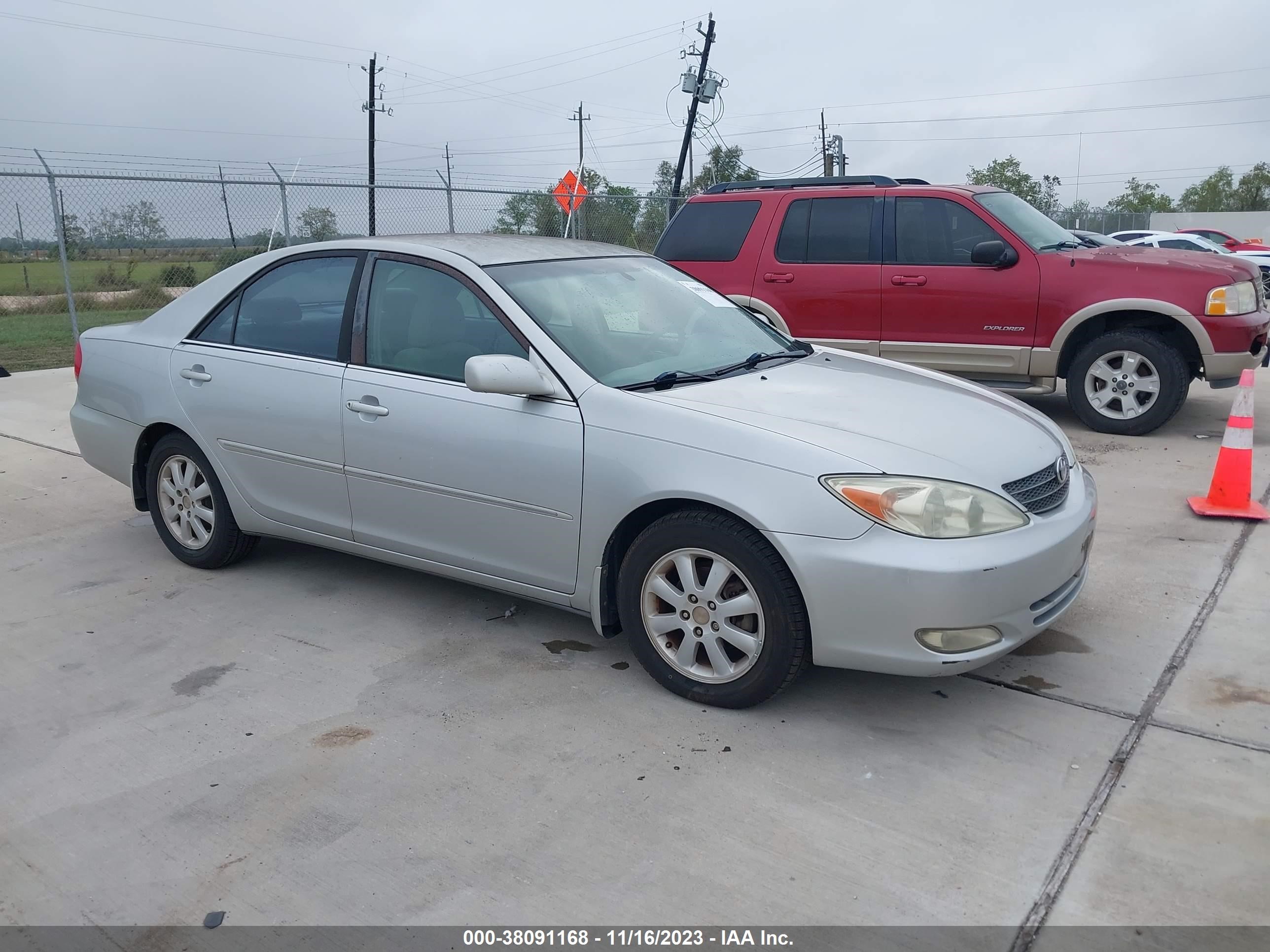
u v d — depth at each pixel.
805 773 3.11
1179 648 3.91
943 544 3.10
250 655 4.03
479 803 2.99
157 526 5.06
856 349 8.09
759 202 8.39
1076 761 3.15
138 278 13.31
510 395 3.70
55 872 2.73
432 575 4.88
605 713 3.51
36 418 8.48
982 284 7.57
